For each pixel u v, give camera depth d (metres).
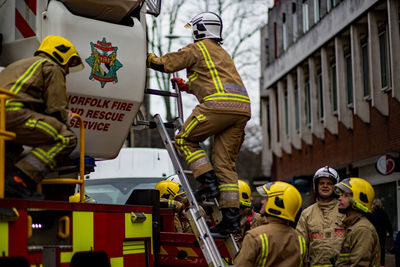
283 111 30.31
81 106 6.43
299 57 26.97
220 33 6.64
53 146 5.29
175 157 6.50
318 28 24.64
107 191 12.49
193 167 6.32
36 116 5.20
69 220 5.23
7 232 4.60
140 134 31.77
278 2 30.19
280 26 30.11
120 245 5.86
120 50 6.61
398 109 19.48
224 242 6.54
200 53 6.43
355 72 21.73
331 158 25.39
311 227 7.14
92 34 6.41
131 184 12.59
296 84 29.47
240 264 5.60
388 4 18.77
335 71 24.94
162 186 8.49
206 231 6.12
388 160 17.75
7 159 5.31
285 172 31.56
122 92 6.62
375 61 20.17
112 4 6.46
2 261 4.68
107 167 12.77
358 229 6.50
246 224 8.70
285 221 5.79
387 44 20.16
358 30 21.69
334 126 24.70
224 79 6.38
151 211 6.51
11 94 4.87
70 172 6.07
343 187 6.61
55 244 5.27
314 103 26.12
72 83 6.27
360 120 22.50
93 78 6.40
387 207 21.72
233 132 6.43
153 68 6.84
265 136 35.31
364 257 6.42
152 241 6.52
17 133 5.16
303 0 27.14
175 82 7.19
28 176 5.16
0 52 6.48
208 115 6.27
